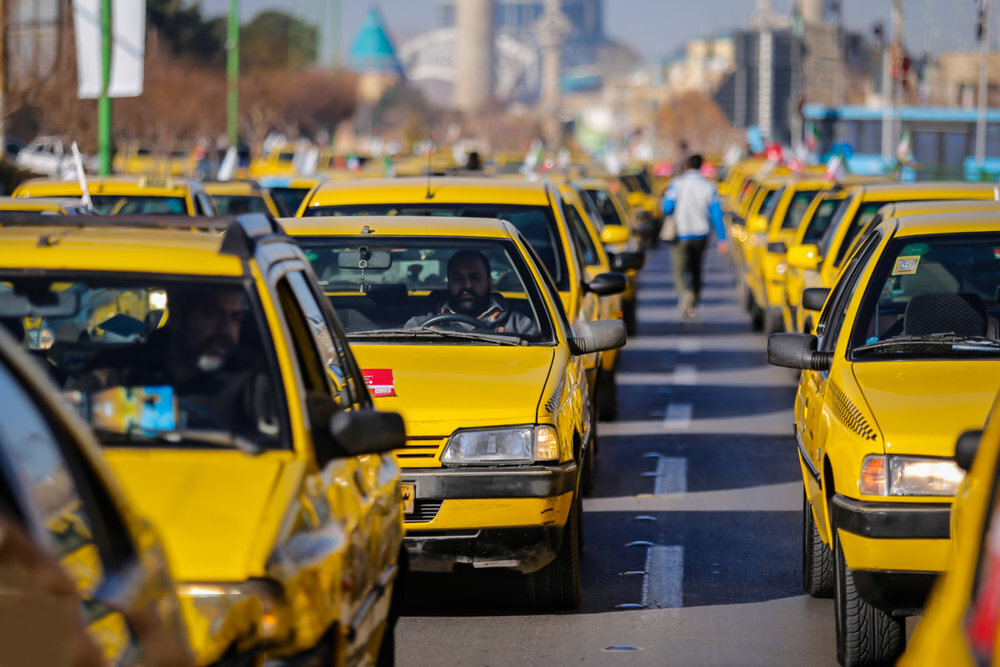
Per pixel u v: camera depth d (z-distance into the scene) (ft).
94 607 27.89
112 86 218.59
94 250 47.24
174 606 30.07
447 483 66.95
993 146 533.55
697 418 139.23
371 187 103.71
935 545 57.36
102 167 220.64
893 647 61.00
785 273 164.96
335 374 53.57
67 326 49.70
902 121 535.60
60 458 28.50
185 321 45.70
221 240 48.80
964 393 62.39
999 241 74.59
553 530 67.97
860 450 59.57
